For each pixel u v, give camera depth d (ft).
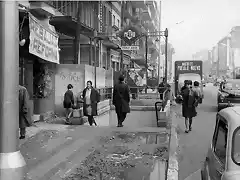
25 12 32.71
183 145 31.42
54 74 47.42
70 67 47.39
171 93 74.02
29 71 44.80
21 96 30.32
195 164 24.97
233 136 11.71
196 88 61.00
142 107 57.62
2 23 11.27
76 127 38.37
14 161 11.37
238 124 11.77
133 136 33.35
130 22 127.75
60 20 49.24
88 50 74.84
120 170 21.74
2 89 11.35
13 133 11.51
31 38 33.04
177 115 56.24
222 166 12.28
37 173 20.36
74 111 41.24
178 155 27.25
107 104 59.77
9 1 11.33
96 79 56.65
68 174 20.59
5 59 11.32
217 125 14.83
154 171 21.66
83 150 27.09
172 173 20.51
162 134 34.65
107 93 65.67
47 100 46.85
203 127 43.32
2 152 11.37
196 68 103.14
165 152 26.63
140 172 21.45
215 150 14.40
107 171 21.42
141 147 28.45
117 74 80.79
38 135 32.78
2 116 11.34
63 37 65.92
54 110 46.91
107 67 92.89
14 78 11.53
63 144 29.09
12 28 11.41
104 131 35.99
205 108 70.28
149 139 31.91
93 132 35.22
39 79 46.50
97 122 50.52
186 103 39.14
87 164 22.93
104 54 88.94
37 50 35.14
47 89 46.96
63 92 47.21
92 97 41.09
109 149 27.71
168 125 41.22
